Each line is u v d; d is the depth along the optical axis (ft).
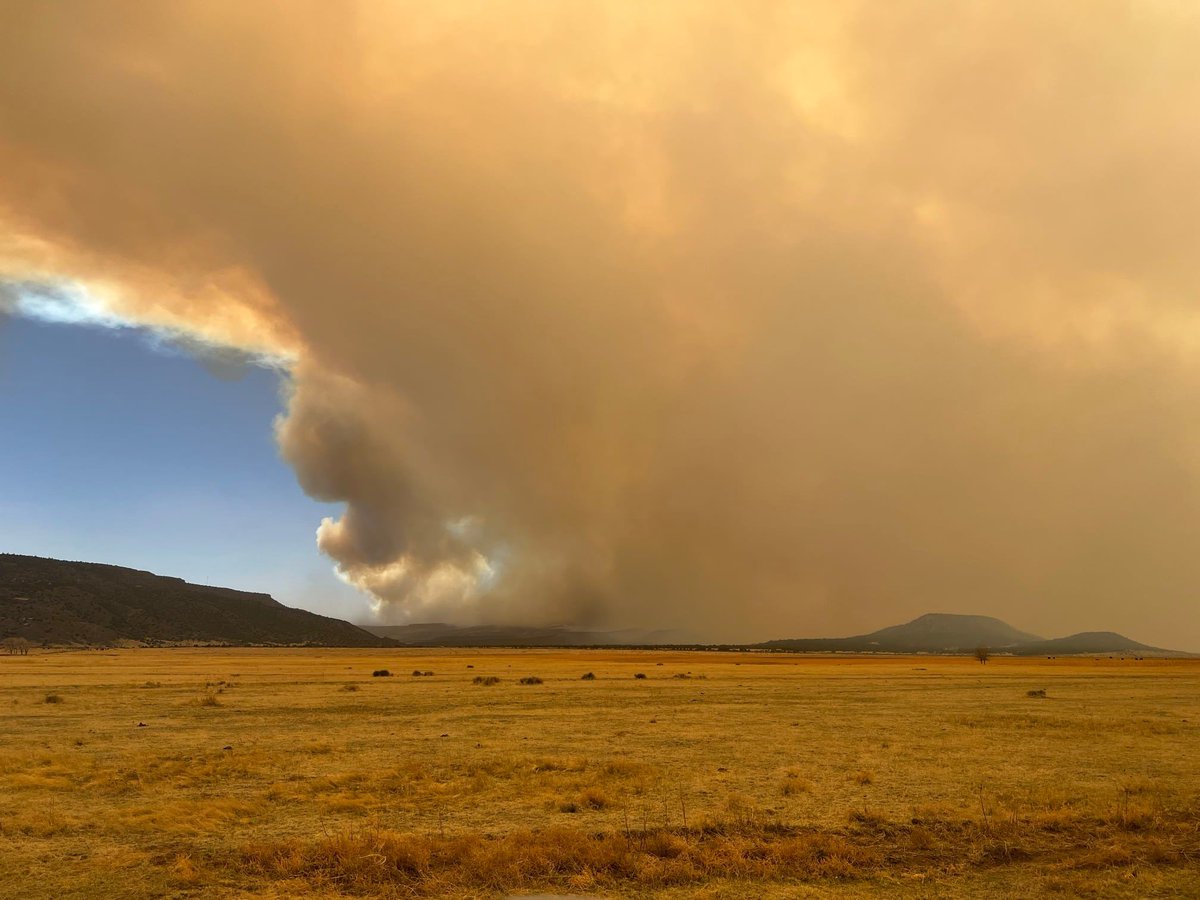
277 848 47.93
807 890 41.29
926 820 56.39
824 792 66.74
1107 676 287.69
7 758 81.20
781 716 131.13
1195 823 54.49
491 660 504.84
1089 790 67.10
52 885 42.52
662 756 86.99
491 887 41.93
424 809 61.11
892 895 40.57
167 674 268.41
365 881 42.68
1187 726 115.03
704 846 48.93
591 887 41.88
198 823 55.72
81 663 374.02
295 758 85.56
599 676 269.85
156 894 41.16
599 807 61.67
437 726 116.78
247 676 260.01
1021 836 52.01
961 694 185.06
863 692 190.60
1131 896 40.27
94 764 80.23
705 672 310.65
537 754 88.48
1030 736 104.12
